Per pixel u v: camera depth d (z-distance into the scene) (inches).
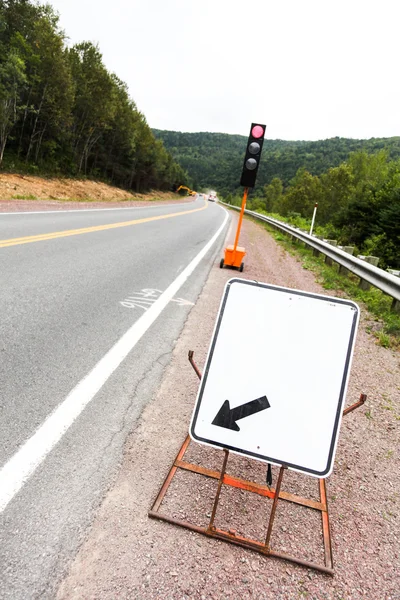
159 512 78.6
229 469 96.1
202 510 81.9
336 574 72.9
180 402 121.2
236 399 80.1
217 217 1268.5
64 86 1448.1
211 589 65.4
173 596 62.9
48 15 1438.2
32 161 1523.1
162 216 897.5
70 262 284.4
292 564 73.7
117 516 76.3
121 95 2199.8
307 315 80.9
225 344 83.0
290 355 80.1
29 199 728.3
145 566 67.2
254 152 321.4
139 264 316.5
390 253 991.6
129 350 149.6
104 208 854.5
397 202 1171.9
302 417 77.7
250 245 598.2
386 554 79.2
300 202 2765.7
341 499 93.2
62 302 193.5
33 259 274.4
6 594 58.6
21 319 163.0
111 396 117.1
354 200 1355.8
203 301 235.1
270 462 76.8
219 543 75.1
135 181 2839.6
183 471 92.4
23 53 1336.1
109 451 94.0
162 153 3597.4
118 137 2260.1
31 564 63.9
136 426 105.7
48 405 106.8
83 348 145.1
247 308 83.5
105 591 61.8
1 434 92.4
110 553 68.4
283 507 87.7
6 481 79.2
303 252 567.5
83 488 81.4
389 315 261.9
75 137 1829.5
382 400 148.3
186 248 445.4
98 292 220.8
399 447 119.0
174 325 185.6
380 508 92.0
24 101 1440.7
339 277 380.8
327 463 75.7
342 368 78.2
